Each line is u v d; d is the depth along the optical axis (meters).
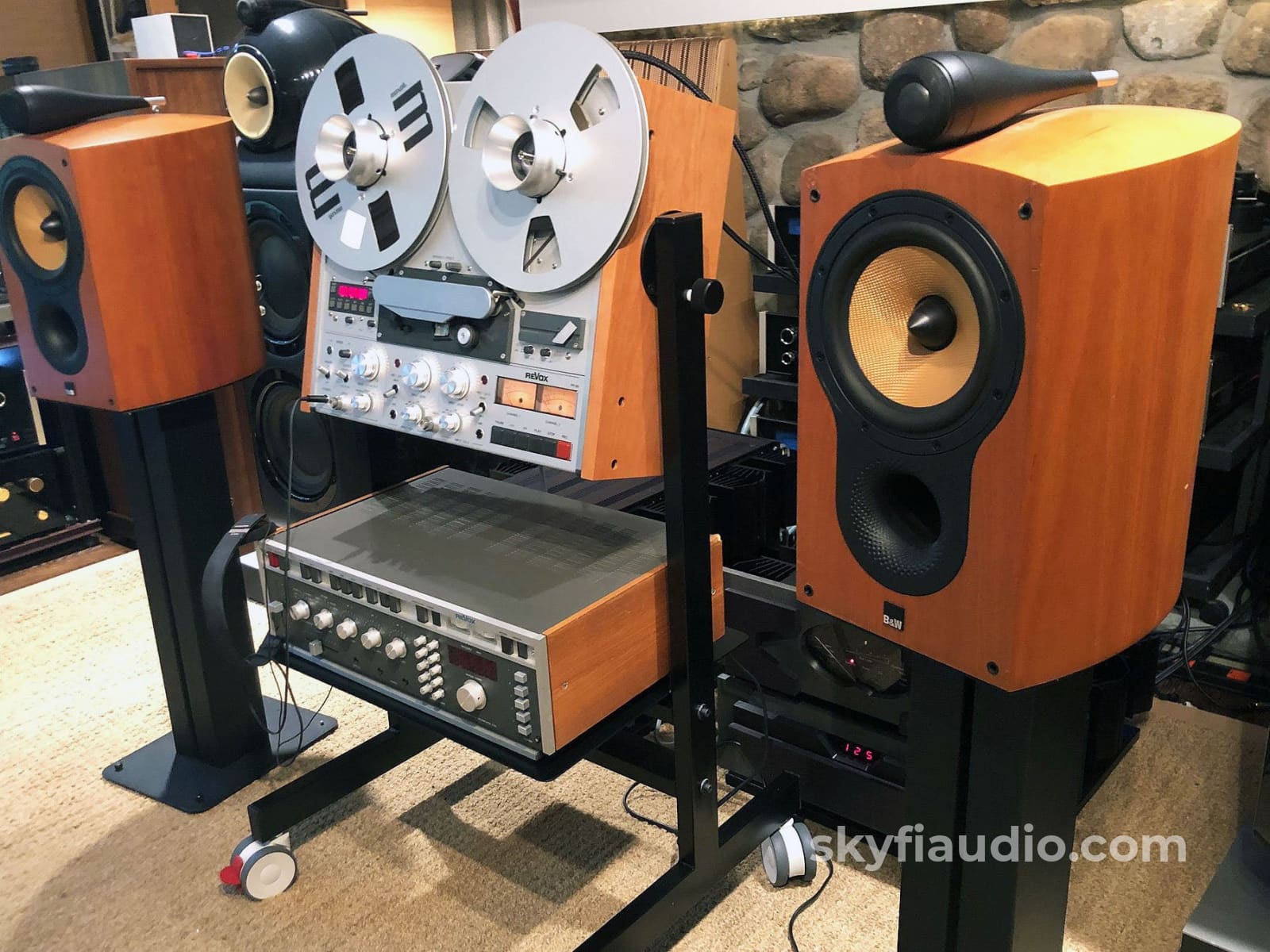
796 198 1.95
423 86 1.12
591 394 1.04
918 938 1.06
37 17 2.48
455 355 1.15
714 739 1.24
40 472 2.44
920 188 0.79
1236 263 1.36
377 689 1.23
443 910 1.36
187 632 1.55
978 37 1.68
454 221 1.12
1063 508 0.80
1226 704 1.70
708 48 1.87
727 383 1.98
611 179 1.00
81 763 1.70
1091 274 0.75
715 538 1.24
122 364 1.35
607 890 1.38
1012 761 0.91
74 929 1.35
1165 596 0.93
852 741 1.40
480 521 1.33
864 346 0.88
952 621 0.86
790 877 1.37
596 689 1.11
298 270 1.66
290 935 1.32
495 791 1.59
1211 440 1.43
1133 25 1.56
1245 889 1.06
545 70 1.02
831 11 1.77
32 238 1.38
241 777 1.62
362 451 1.57
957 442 0.81
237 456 2.18
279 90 1.58
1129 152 0.77
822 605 0.98
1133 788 1.50
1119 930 1.26
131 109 1.43
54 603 2.24
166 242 1.35
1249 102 1.50
